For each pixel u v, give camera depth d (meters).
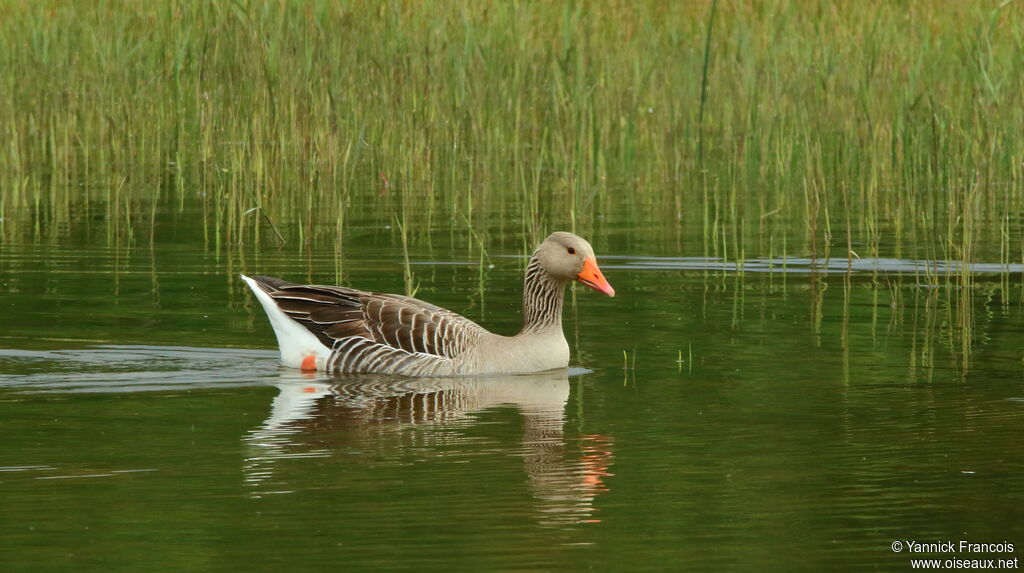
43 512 8.39
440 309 13.57
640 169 27.75
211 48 26.89
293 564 7.51
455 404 11.51
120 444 9.99
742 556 7.72
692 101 28.94
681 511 8.51
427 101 26.98
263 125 25.25
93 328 14.38
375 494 8.77
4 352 13.25
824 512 8.52
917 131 24.86
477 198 24.47
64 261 18.36
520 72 28.06
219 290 16.56
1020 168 25.06
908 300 16.25
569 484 9.02
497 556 7.66
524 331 13.34
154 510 8.42
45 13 28.48
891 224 22.05
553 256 13.20
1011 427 10.50
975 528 8.22
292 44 25.89
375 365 12.99
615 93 28.06
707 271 18.19
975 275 17.95
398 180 26.09
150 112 27.73
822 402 11.42
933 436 10.26
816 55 28.31
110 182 24.11
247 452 9.77
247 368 13.00
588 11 30.00
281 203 23.48
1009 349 13.51
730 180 26.73
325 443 10.08
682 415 10.98
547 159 27.64
